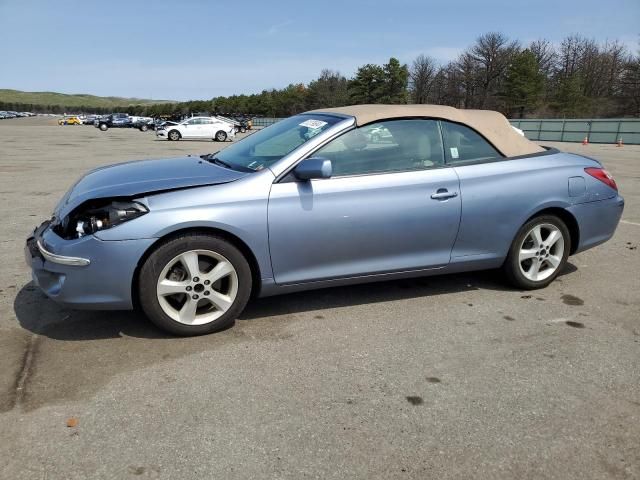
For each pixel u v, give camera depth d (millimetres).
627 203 8734
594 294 4348
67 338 3385
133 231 3131
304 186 3500
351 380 2938
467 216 3949
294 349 3297
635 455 2359
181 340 3391
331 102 87562
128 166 4062
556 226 4332
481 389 2869
